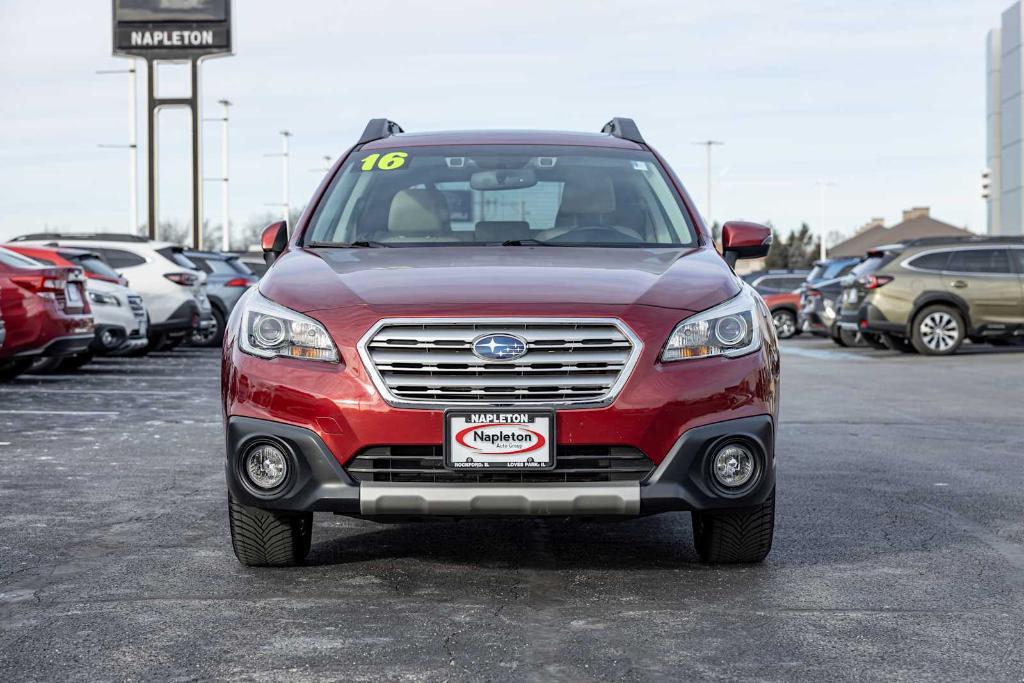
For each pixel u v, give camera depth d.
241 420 4.28
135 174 50.09
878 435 9.04
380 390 4.14
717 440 4.24
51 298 12.62
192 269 19.41
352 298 4.32
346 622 3.98
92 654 3.64
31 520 5.69
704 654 3.63
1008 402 11.64
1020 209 49.53
